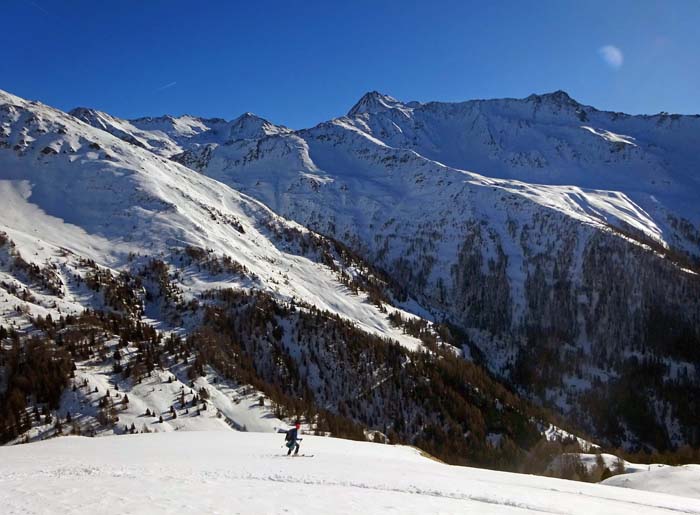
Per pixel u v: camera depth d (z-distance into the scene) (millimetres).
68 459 36844
